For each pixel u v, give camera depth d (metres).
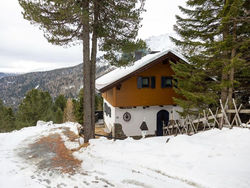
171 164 5.15
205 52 9.04
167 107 14.11
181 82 10.43
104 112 18.73
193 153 5.52
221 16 8.10
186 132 9.72
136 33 8.79
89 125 9.30
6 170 5.94
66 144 9.43
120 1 8.32
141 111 13.59
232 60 7.49
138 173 5.07
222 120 7.67
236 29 8.88
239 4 7.04
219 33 9.12
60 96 46.88
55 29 7.63
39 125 16.28
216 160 4.86
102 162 6.30
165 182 4.38
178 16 9.95
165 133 13.39
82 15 6.88
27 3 6.95
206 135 7.36
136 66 12.16
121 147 7.42
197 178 4.21
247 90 10.85
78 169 6.08
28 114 28.52
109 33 8.82
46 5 6.85
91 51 9.34
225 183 3.79
